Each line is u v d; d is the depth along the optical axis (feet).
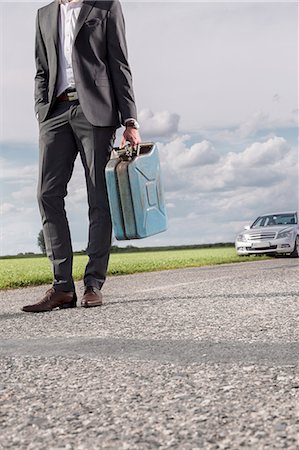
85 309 15.66
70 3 16.14
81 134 16.25
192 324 12.35
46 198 16.31
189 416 6.22
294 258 51.60
